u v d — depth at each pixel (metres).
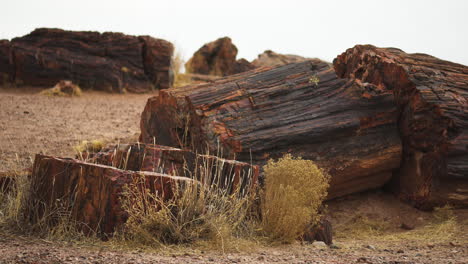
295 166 5.46
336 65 9.39
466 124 6.80
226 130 6.82
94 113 14.59
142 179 4.66
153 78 20.77
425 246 5.20
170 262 3.71
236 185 5.47
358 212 7.08
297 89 7.45
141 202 4.54
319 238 5.33
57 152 9.82
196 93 7.38
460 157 6.73
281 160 5.77
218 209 5.02
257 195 5.62
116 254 3.94
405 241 5.64
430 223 6.59
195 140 7.30
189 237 4.57
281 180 5.40
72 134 11.53
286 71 7.83
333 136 6.97
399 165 7.37
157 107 8.18
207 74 29.55
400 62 7.66
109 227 4.50
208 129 6.95
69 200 4.70
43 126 12.20
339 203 7.33
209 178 5.26
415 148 7.17
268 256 4.27
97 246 4.25
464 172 6.66
